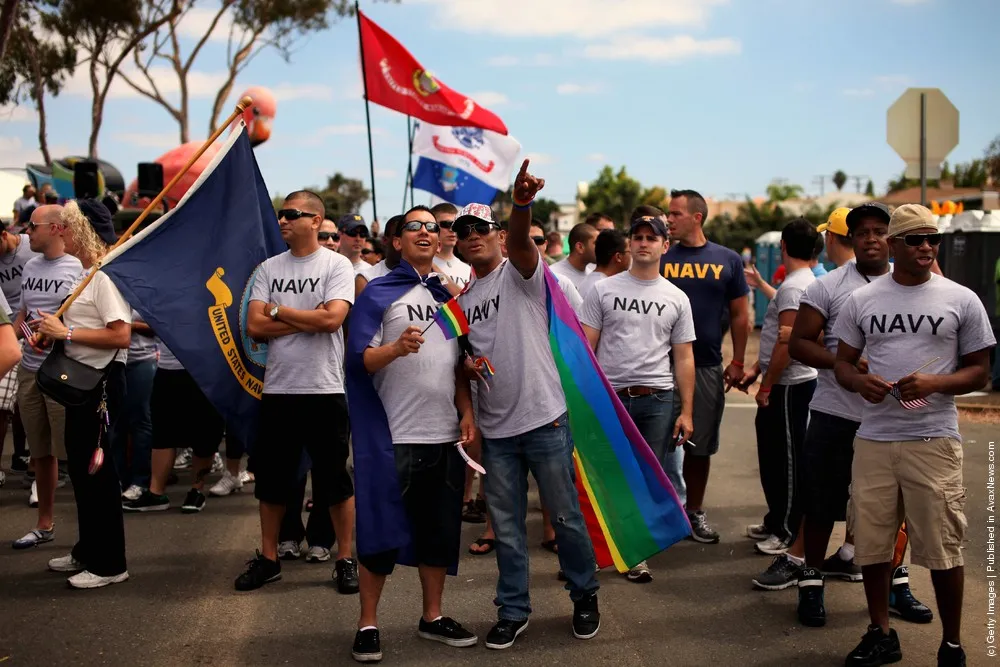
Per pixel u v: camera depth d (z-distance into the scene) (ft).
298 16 81.92
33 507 22.30
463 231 14.70
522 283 14.58
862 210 15.42
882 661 13.51
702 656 14.05
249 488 24.97
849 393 15.21
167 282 16.60
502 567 14.70
